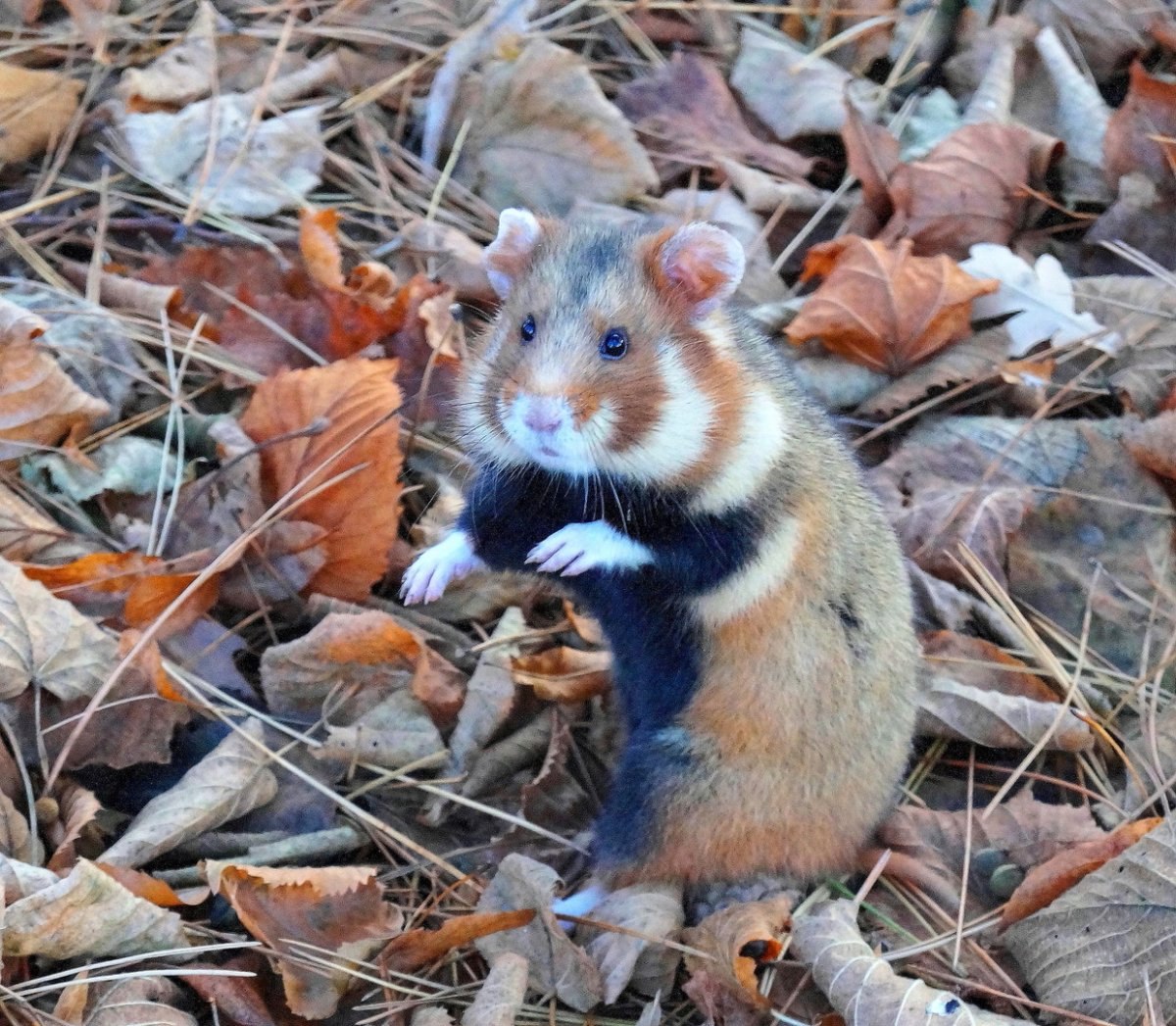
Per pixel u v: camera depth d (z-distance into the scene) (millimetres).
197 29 1064
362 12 1104
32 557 895
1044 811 881
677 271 806
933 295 991
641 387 795
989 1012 811
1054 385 1003
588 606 877
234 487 917
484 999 804
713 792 855
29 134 1023
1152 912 822
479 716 891
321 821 863
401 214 1040
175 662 884
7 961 781
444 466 959
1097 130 1071
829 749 851
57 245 1000
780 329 1012
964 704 905
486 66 1071
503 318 826
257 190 1027
